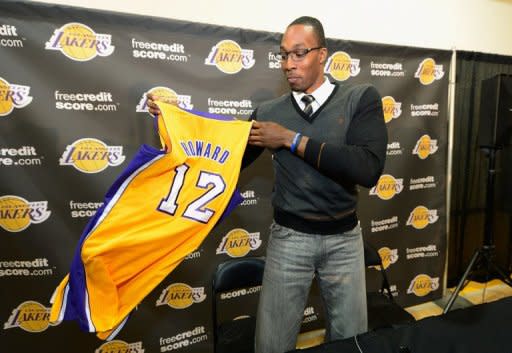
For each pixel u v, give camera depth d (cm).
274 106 110
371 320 150
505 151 199
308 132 99
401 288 210
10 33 125
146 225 94
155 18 140
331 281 106
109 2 142
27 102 130
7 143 131
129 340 160
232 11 161
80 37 133
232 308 176
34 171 135
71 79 134
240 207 169
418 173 202
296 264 103
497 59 215
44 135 134
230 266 140
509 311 112
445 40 207
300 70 96
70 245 143
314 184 98
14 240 137
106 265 89
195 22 147
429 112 198
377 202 196
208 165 102
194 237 100
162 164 95
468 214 228
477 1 209
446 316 110
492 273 238
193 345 170
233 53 154
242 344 139
